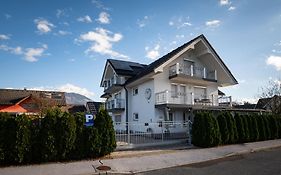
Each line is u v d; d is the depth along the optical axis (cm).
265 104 3803
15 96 3209
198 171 1003
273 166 1059
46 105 2845
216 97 2572
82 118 1213
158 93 2147
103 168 1021
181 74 2178
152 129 1995
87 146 1186
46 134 1111
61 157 1135
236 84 2569
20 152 1047
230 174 941
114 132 1280
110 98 3275
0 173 925
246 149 1523
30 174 920
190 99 2289
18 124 1059
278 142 1869
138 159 1191
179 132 1836
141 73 2439
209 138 1550
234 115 1839
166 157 1248
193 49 2448
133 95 2561
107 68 3008
